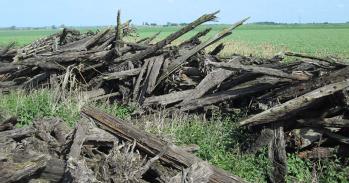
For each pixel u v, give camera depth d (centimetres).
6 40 6175
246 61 1203
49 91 1251
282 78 1001
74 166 627
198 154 880
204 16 1207
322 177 823
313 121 885
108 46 1442
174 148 727
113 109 1163
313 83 927
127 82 1252
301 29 12006
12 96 1281
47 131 776
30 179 648
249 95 1061
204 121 1034
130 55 1300
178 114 1083
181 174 654
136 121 1080
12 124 829
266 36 7875
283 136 877
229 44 4703
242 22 1211
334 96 862
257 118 905
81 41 1498
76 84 1322
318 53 3878
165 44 1229
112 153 698
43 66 1346
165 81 1194
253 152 895
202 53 1264
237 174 824
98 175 662
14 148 709
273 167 838
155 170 703
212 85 1099
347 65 952
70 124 1013
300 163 852
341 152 866
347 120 858
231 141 941
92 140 743
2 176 613
